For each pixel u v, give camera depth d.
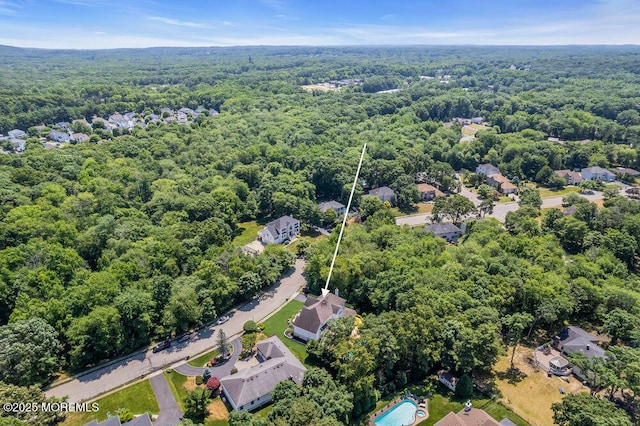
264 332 84.75
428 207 158.12
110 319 74.12
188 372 73.62
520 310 83.69
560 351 79.06
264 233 126.69
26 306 76.12
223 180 151.75
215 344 80.94
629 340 77.44
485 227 120.12
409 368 74.19
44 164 148.00
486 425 58.19
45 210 113.25
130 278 88.56
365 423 63.69
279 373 68.69
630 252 109.56
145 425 58.75
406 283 84.75
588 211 128.62
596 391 68.44
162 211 125.62
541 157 180.38
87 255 100.88
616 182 176.38
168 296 84.19
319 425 53.81
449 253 101.31
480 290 82.25
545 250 103.06
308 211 134.88
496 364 76.19
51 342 70.00
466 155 193.00
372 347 67.81
